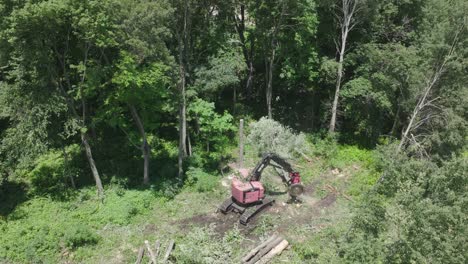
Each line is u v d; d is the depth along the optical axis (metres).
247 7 29.67
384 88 28.31
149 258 20.41
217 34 29.39
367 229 15.76
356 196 25.75
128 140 28.33
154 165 27.62
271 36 30.09
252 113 34.22
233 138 31.19
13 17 18.83
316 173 28.08
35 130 22.14
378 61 27.59
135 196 24.48
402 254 13.88
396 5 29.64
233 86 33.06
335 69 29.20
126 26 20.78
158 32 21.00
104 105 24.58
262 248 20.94
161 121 31.22
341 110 33.34
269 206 24.62
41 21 19.86
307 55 29.92
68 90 24.38
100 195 24.44
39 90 22.33
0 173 23.70
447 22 22.16
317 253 20.56
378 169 27.30
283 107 35.78
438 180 14.08
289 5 27.73
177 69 23.92
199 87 27.70
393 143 27.31
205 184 25.62
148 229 22.45
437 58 23.08
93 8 20.19
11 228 21.83
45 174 26.36
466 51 22.20
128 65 21.62
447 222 13.20
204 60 29.30
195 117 27.98
